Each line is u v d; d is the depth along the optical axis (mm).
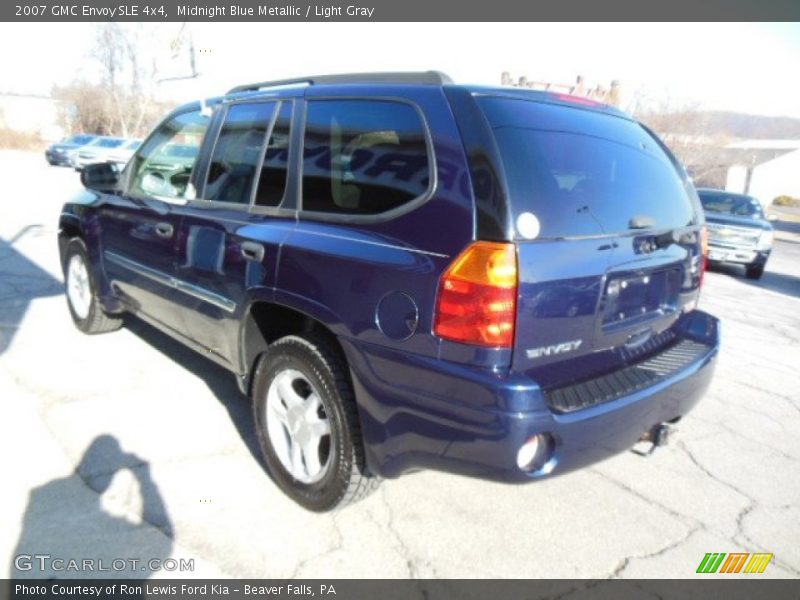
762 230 11469
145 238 3822
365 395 2432
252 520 2717
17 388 3830
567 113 2689
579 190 2457
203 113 3627
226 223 3109
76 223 4664
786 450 3760
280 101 3057
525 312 2164
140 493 2848
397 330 2295
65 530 2564
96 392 3850
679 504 3088
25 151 40406
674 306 2992
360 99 2678
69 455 3113
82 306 4898
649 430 2768
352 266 2432
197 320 3438
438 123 2361
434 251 2234
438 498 2994
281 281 2715
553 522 2863
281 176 2934
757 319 7852
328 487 2666
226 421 3578
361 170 2578
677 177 3170
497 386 2109
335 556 2531
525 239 2170
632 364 2686
